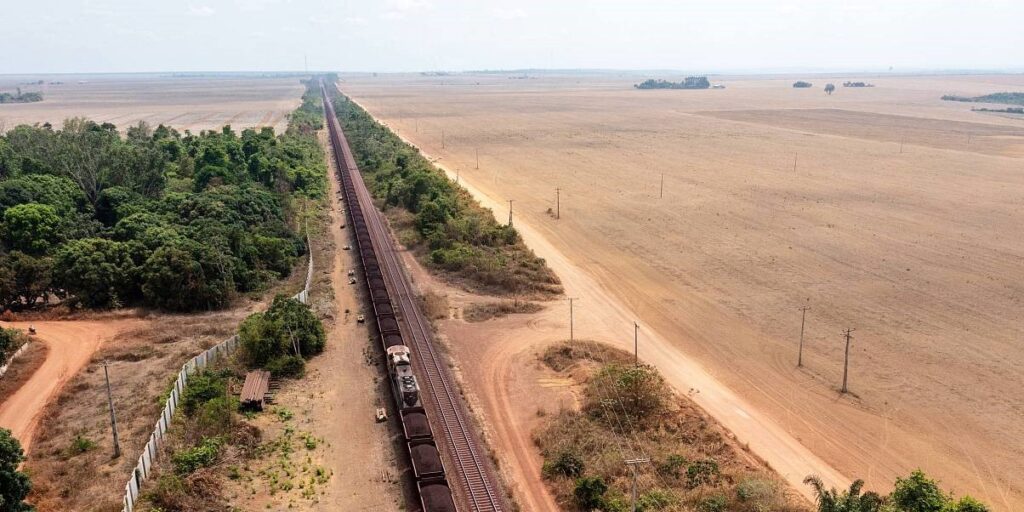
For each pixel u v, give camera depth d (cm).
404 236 11044
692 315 8162
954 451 5381
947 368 6700
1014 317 7912
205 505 4434
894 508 3981
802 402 6147
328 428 5541
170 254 7912
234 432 5256
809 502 4691
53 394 5800
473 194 14638
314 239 11025
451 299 8531
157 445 4969
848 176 16525
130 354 6556
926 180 15938
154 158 11544
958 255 10244
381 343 7006
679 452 5225
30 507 3884
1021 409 5950
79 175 10638
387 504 4616
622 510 4384
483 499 4622
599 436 5450
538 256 10338
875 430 5681
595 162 19050
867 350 7125
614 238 11431
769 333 7606
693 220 12519
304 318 6925
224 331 7181
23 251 8225
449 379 6375
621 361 6925
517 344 7288
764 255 10406
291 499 4622
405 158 16312
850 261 10050
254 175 12938
